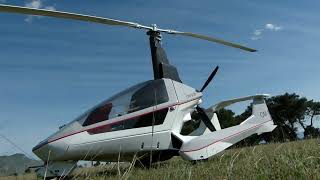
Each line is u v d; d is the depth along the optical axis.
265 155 5.32
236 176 4.25
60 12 7.96
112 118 8.50
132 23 9.59
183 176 4.52
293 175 3.88
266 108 11.23
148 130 8.87
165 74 10.02
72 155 8.02
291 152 5.43
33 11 7.61
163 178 4.57
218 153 9.50
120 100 8.76
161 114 9.16
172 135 9.35
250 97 11.32
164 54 10.38
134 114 8.75
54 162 7.95
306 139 8.84
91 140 8.15
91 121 8.30
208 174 4.68
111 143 8.38
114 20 9.09
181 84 10.02
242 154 6.75
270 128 11.00
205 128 11.35
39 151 7.89
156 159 9.37
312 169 3.86
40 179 6.54
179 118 9.62
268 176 4.03
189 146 9.10
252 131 10.41
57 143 7.88
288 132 9.91
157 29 10.26
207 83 10.89
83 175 5.01
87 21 8.70
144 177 4.85
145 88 9.13
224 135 9.64
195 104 10.31
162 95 9.30
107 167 5.48
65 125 8.30
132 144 8.62
